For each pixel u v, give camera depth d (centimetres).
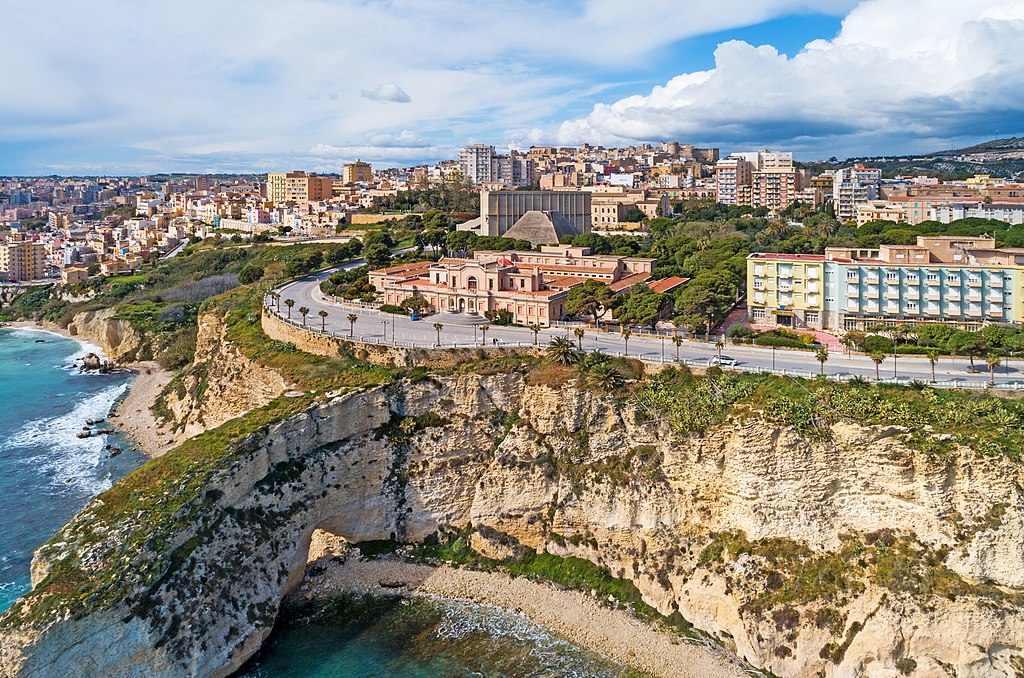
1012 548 7400
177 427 14200
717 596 8250
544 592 9219
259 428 9156
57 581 7338
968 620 7175
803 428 8369
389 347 11181
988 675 7150
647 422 9412
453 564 9769
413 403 10319
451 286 15225
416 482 10062
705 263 17525
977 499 7588
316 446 9731
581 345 11569
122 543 7638
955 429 7919
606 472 9488
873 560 7906
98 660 7106
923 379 9281
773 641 7800
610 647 8288
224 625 7931
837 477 8269
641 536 9206
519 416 10181
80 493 11775
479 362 10675
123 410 16012
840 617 7712
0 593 9038
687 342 11962
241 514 8669
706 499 8925
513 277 14738
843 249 15350
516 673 7881
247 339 14000
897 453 7919
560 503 9712
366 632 8562
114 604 7175
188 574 7856
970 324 13462
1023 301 13250
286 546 9069
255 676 7900
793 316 14788
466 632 8544
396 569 9694
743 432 8600
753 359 10688
